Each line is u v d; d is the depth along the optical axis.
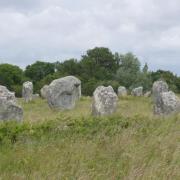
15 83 74.06
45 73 83.44
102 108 19.98
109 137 11.01
